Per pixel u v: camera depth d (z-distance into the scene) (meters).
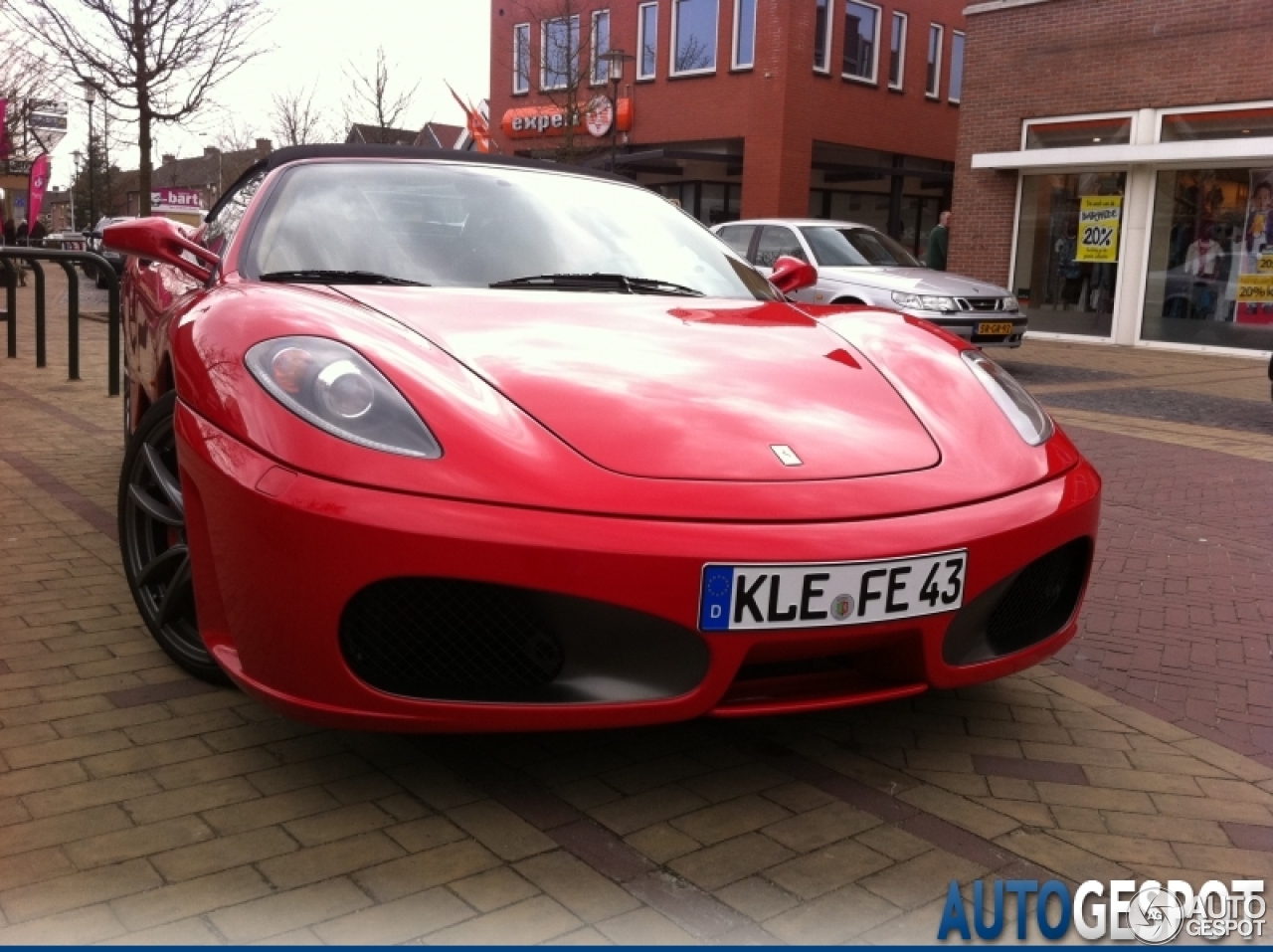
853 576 2.06
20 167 29.17
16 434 5.87
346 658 2.03
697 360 2.51
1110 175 15.02
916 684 2.24
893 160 25.16
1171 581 4.14
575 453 2.10
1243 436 7.64
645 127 23.95
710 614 2.00
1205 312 14.30
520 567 1.95
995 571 2.23
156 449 2.83
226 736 2.48
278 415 2.10
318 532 1.97
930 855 2.12
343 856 2.03
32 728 2.49
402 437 2.06
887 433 2.37
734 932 1.84
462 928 1.82
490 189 3.34
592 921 1.86
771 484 2.13
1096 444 7.14
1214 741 2.74
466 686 2.09
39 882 1.91
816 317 3.04
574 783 2.34
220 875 1.95
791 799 2.31
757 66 21.80
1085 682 3.10
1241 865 2.14
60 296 18.19
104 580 3.53
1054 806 2.34
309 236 2.96
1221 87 13.63
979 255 16.45
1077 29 14.92
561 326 2.58
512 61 26.16
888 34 23.67
